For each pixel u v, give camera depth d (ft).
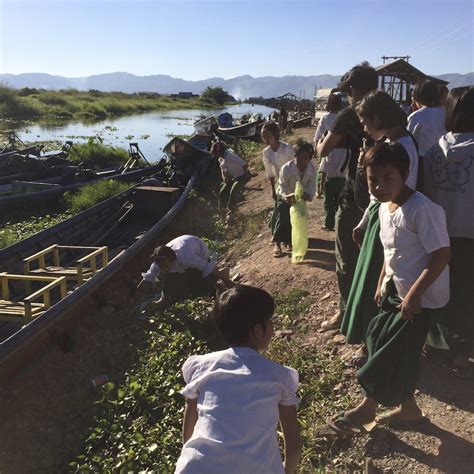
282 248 25.22
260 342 8.00
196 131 95.55
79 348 19.29
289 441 7.95
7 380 17.25
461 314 12.82
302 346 16.37
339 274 15.67
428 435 11.59
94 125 148.97
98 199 41.50
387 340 10.54
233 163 36.42
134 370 17.57
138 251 26.50
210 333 19.26
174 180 47.32
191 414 7.95
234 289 8.06
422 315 10.27
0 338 19.10
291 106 169.78
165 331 19.24
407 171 9.84
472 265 12.42
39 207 43.09
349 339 12.42
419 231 9.78
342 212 14.98
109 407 15.72
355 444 11.78
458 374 13.19
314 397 13.94
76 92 268.41
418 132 15.23
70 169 53.47
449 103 12.21
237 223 34.22
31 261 23.02
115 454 13.97
